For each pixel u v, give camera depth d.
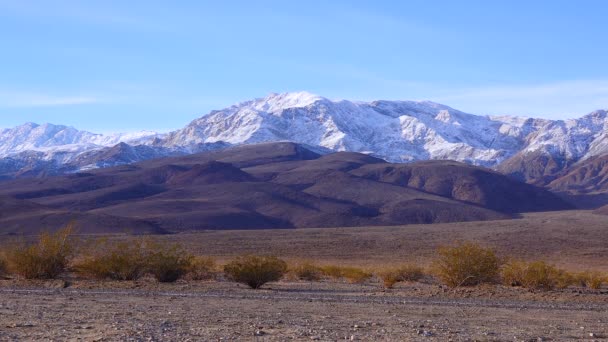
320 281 47.34
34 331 19.25
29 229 150.62
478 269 39.50
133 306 26.98
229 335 18.88
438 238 121.12
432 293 35.44
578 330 21.38
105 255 42.12
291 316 24.12
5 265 43.53
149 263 41.56
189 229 179.38
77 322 21.45
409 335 19.39
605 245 109.31
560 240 114.75
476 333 20.11
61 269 42.44
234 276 39.12
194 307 26.98
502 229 135.75
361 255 97.06
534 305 30.11
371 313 25.64
